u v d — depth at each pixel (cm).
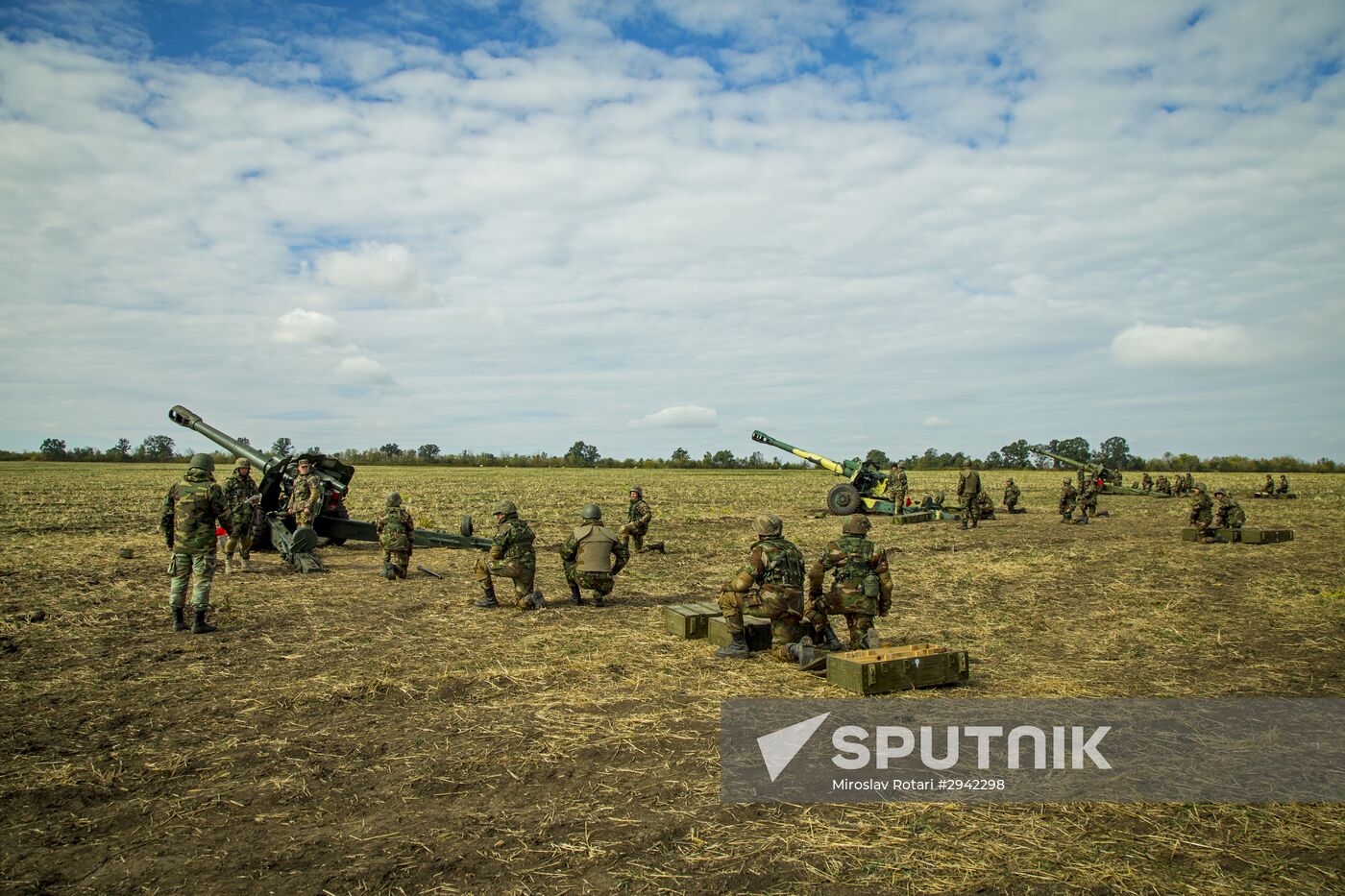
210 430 1389
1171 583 1178
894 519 2230
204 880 351
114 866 362
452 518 2133
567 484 4238
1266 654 766
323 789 447
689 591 1095
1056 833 402
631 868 364
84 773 464
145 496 2675
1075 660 745
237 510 1157
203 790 444
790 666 705
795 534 1903
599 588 965
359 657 723
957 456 8275
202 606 802
